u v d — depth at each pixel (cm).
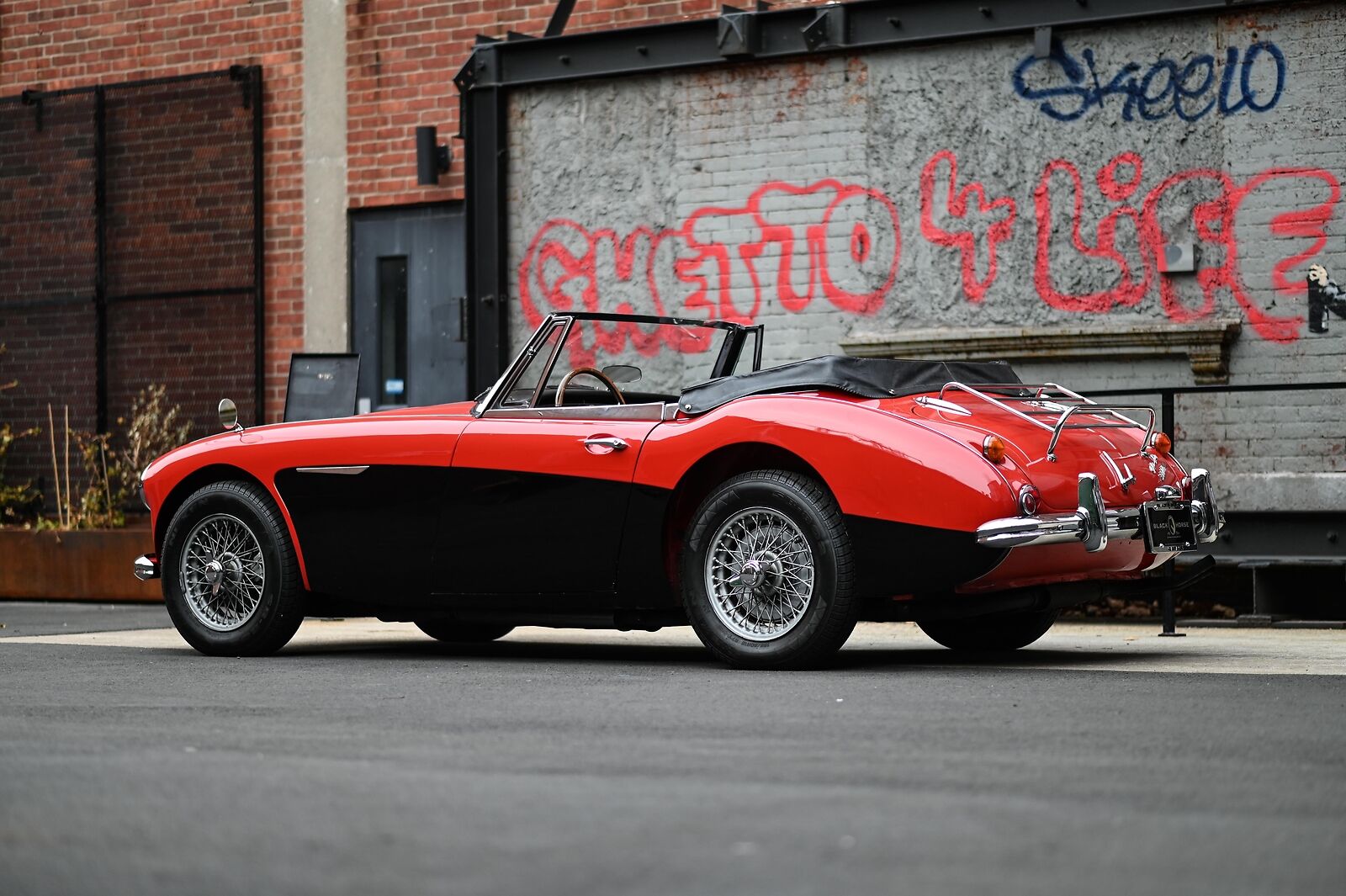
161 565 820
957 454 649
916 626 998
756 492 679
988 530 638
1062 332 1070
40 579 1286
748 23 1156
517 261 1257
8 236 1605
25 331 1595
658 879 300
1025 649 801
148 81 1548
